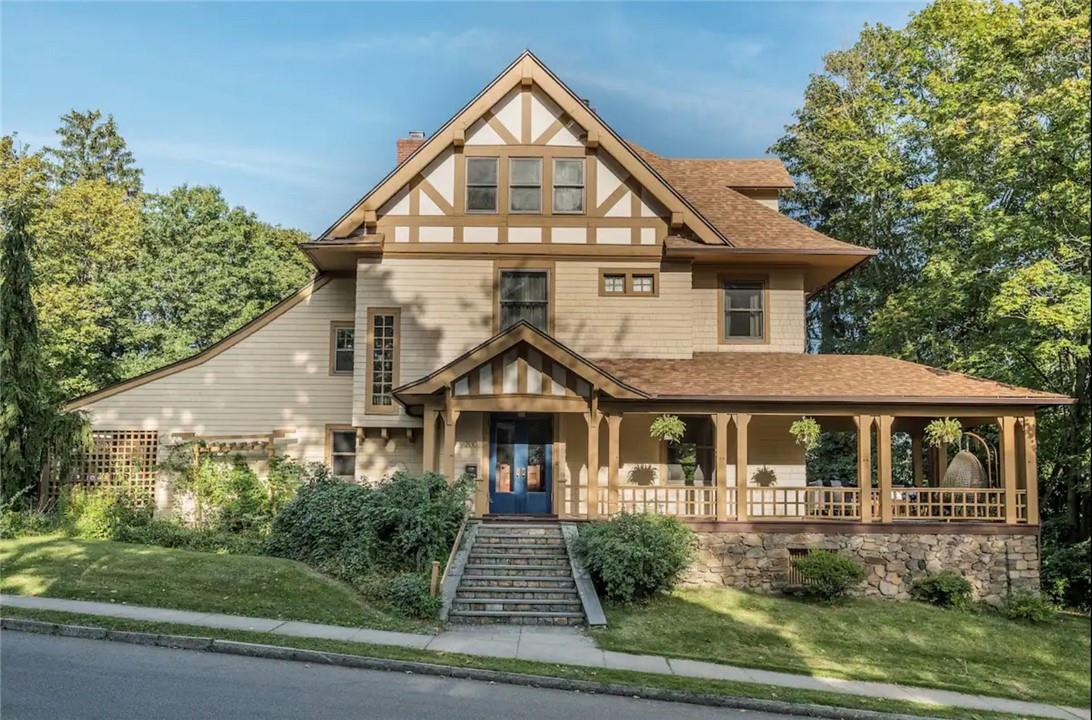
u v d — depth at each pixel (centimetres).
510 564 1560
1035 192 2184
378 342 1988
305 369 2128
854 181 3353
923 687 1173
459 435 1908
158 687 891
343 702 875
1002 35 2158
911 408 1777
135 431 2070
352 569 1480
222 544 1711
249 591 1352
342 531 1573
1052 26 1961
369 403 1966
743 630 1404
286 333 2139
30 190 3181
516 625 1341
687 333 1980
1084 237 2012
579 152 1992
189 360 2105
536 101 1998
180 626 1147
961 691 1170
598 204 1986
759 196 2445
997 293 2278
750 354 2064
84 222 3262
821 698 1035
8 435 1794
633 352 1972
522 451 1914
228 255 3606
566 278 1981
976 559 1714
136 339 3284
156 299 3353
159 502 2033
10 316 1839
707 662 1184
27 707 797
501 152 1992
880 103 3117
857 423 1772
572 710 913
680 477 1953
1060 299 2031
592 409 1739
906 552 1717
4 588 1316
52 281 3061
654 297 1986
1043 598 1670
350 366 2134
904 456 3306
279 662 1045
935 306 2491
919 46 3030
